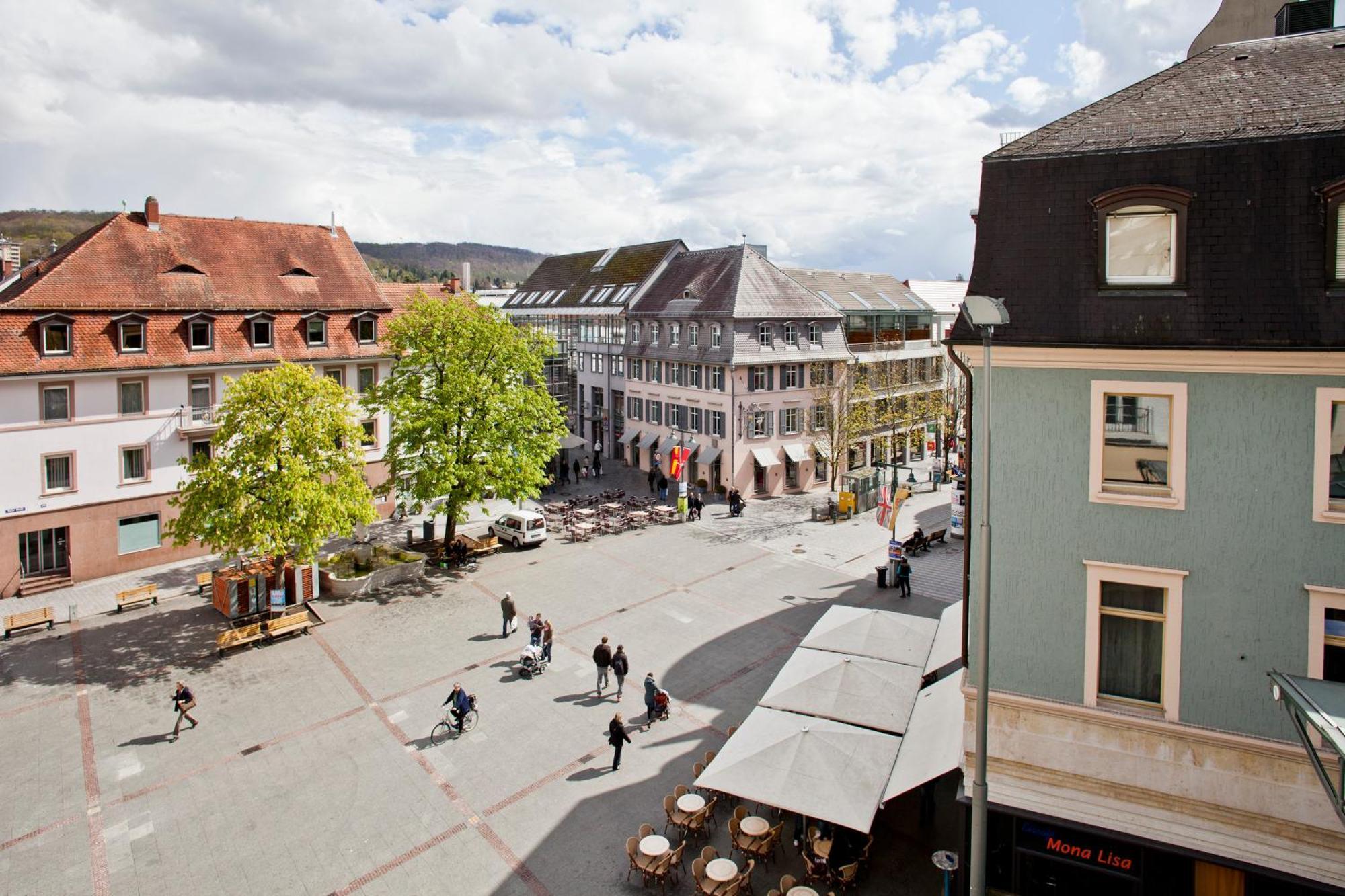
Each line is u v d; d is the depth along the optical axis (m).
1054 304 13.48
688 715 23.62
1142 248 13.05
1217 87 14.52
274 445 28.89
